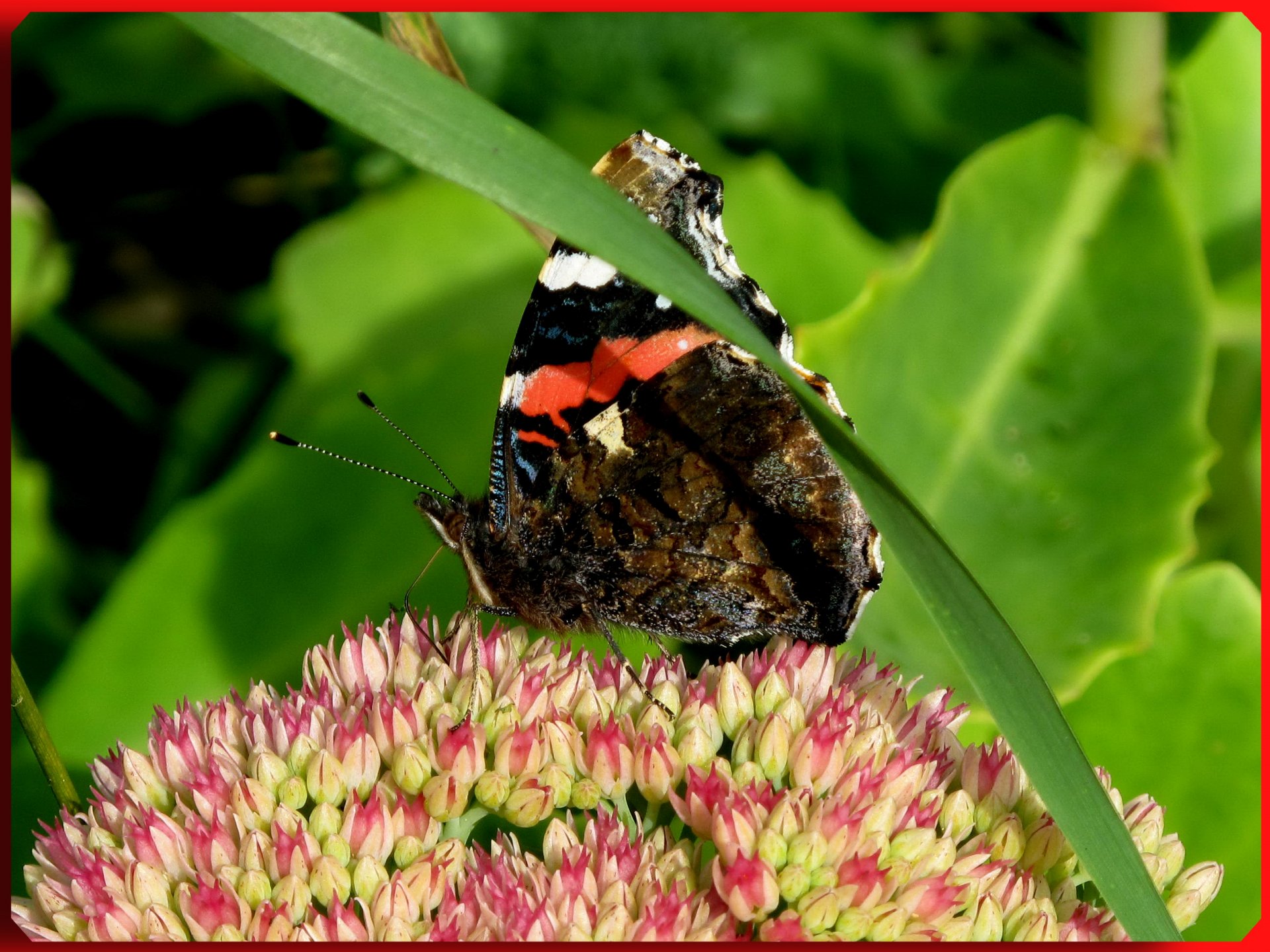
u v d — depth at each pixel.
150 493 0.38
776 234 0.38
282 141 0.40
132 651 0.35
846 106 0.39
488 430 0.36
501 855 0.31
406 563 0.36
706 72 0.39
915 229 0.39
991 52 0.40
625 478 0.32
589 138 0.38
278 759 0.31
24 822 0.34
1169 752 0.34
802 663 0.32
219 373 0.39
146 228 0.40
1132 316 0.36
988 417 0.36
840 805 0.31
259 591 0.35
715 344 0.32
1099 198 0.36
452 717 0.32
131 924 0.31
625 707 0.32
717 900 0.31
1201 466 0.35
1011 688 0.29
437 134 0.29
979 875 0.31
